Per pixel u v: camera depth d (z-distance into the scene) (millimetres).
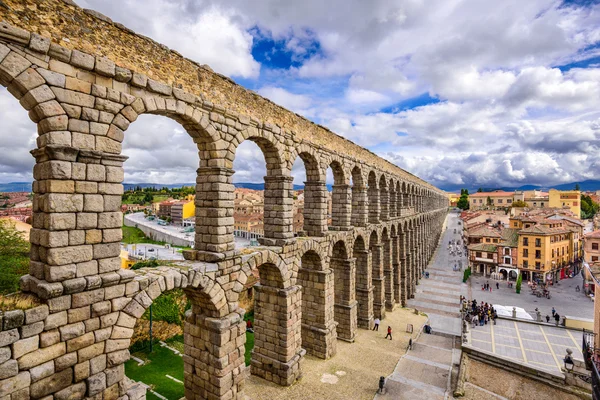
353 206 41531
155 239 126938
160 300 42531
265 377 28172
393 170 55688
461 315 51938
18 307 12469
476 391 27562
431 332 43406
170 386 31250
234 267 21641
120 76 15461
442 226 155250
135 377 32844
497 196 198875
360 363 32219
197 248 21609
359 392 27031
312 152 30641
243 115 22609
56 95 13469
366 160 42469
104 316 14781
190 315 21906
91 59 14391
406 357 34438
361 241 41531
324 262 32125
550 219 88938
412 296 64188
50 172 13172
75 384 13938
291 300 27266
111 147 15297
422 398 26531
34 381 12688
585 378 27344
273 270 26953
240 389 22125
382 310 46125
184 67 18828
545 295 69125
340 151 36094
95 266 14453
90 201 14289
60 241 13375
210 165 21047
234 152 21969
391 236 54188
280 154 26359
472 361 33312
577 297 69750
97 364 14594
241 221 125688
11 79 12570
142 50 16656
